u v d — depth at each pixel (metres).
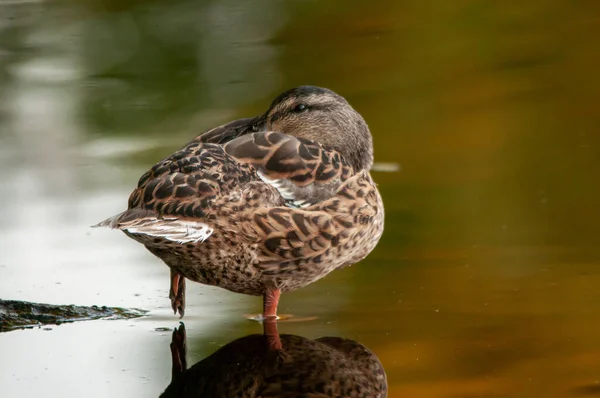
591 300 9.64
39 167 14.36
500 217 12.28
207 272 9.16
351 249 9.64
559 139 15.19
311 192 9.31
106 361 8.53
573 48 19.33
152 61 19.48
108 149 15.08
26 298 10.04
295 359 8.55
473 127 15.90
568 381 7.94
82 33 21.16
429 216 12.41
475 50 19.45
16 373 8.27
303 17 21.94
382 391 7.84
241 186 8.74
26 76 18.70
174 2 23.38
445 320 9.31
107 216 12.47
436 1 22.31
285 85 17.89
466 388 7.86
